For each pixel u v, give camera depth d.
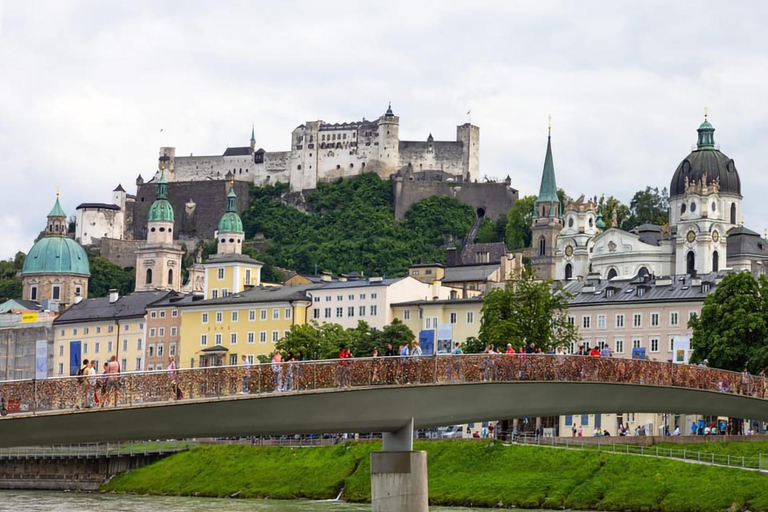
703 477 162.88
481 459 182.50
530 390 119.12
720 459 170.75
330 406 102.94
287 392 98.19
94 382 88.81
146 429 93.12
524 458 179.62
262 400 97.94
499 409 117.31
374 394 105.62
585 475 171.00
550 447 180.50
